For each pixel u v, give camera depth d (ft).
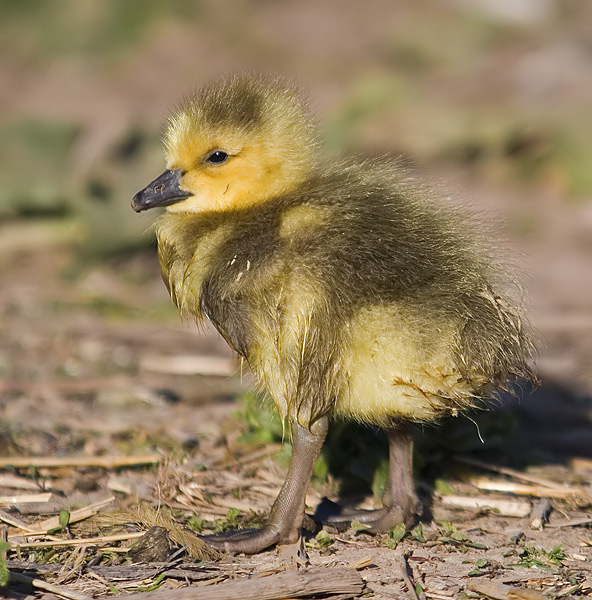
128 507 33.63
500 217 37.68
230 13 113.70
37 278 61.57
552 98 91.50
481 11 113.91
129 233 62.90
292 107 32.45
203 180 32.14
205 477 35.86
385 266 29.32
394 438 32.14
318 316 28.81
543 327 55.57
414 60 107.04
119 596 27.14
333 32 111.86
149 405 44.09
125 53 106.63
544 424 43.16
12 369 48.34
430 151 82.53
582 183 79.20
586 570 29.73
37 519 32.60
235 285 29.48
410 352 28.84
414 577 29.04
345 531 31.86
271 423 38.14
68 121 72.69
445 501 34.58
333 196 30.66
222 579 28.78
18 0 112.47
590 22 111.86
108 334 53.47
